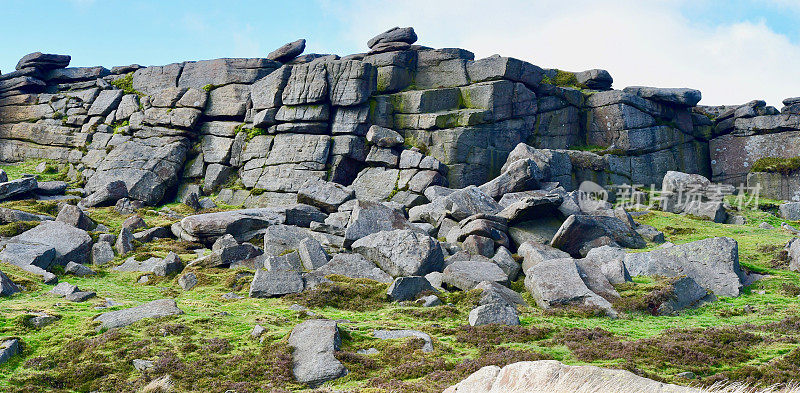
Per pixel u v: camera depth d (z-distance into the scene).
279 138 56.97
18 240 32.28
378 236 31.66
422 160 52.06
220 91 62.06
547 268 27.56
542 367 11.64
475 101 56.34
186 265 31.91
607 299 25.83
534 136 58.41
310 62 59.56
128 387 16.58
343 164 54.50
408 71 60.25
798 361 17.66
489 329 21.67
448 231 38.53
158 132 60.88
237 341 19.92
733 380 16.31
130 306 23.94
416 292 26.78
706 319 24.27
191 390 16.34
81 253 32.59
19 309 22.41
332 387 16.53
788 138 59.06
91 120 65.69
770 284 28.89
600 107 60.28
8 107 70.12
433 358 18.58
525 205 36.03
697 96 60.44
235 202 55.59
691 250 30.52
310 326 19.66
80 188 55.78
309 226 40.34
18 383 16.44
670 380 16.39
